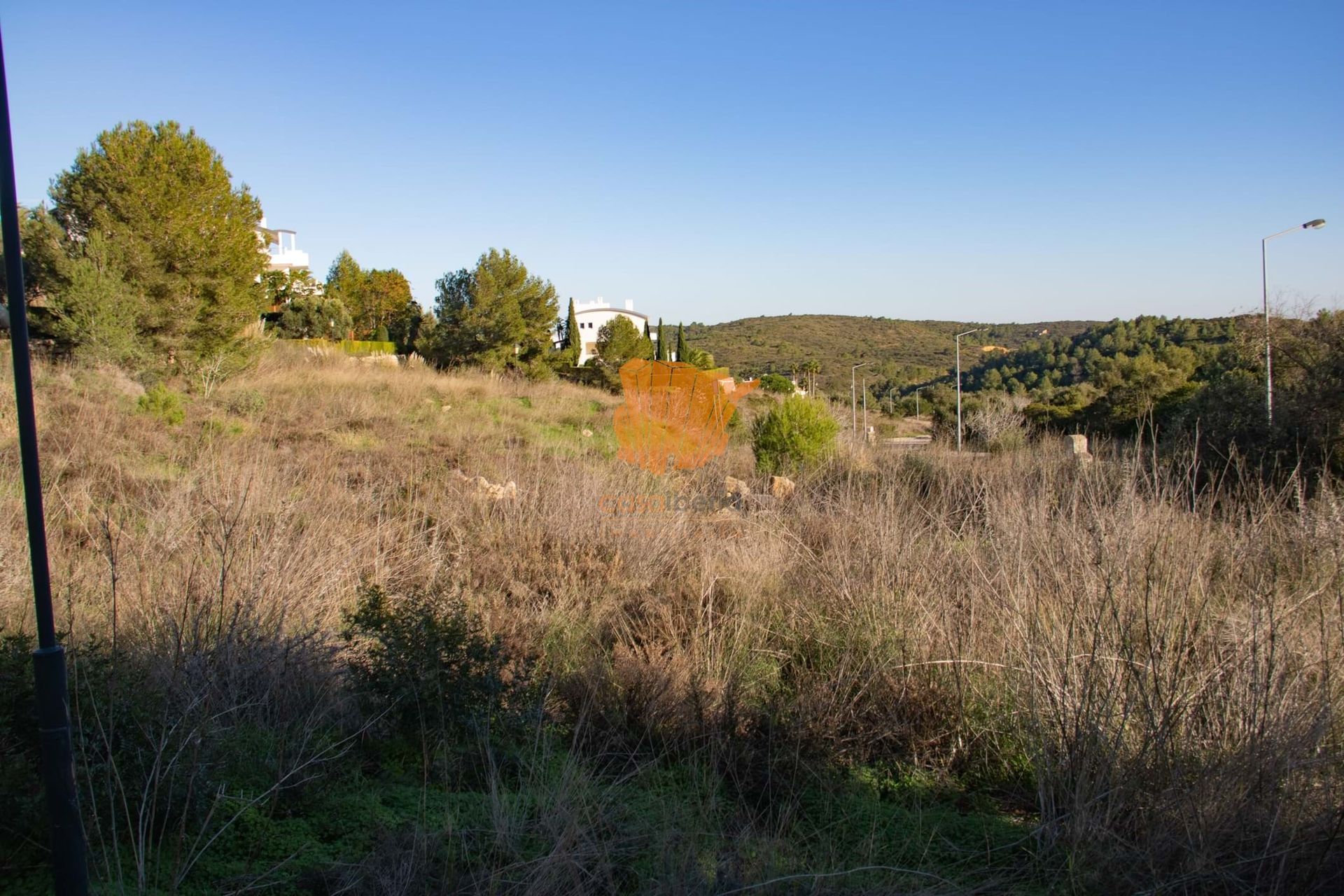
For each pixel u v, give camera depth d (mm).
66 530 5848
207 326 15375
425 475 9586
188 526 5422
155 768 2598
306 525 5711
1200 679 3363
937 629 4398
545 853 2795
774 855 2865
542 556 6293
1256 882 2715
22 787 2523
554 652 4773
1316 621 3711
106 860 2445
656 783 3463
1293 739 2977
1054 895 2787
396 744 3588
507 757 3475
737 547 6398
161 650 3678
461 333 25406
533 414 17703
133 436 9414
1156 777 3166
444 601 4191
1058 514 4902
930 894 2705
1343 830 2830
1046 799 3293
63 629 3902
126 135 15211
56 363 12789
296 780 3049
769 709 4074
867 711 4062
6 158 2084
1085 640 3699
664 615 5039
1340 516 4633
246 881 2520
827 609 5062
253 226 17000
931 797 3543
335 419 13672
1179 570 4004
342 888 2494
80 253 14305
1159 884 2736
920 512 6602
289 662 3828
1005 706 3951
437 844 2787
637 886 2742
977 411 20438
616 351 31453
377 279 41875
